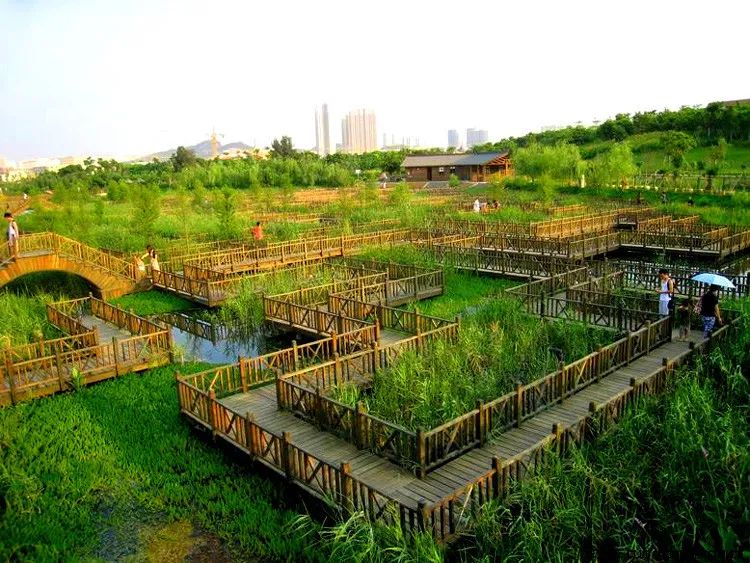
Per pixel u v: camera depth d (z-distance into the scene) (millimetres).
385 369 13266
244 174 73125
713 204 43250
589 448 8938
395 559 6902
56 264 21953
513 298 18188
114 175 79062
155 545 8680
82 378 13992
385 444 9727
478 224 35750
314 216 43719
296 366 13820
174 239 34312
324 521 8398
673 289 15344
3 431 11688
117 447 11391
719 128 72500
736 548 6688
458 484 8859
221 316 20375
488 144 98062
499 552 7238
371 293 20062
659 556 7340
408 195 48938
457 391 11664
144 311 21406
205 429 11672
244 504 9438
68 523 9148
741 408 10547
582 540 7535
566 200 50438
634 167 55469
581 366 11906
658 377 11164
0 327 17000
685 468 8047
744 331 13594
